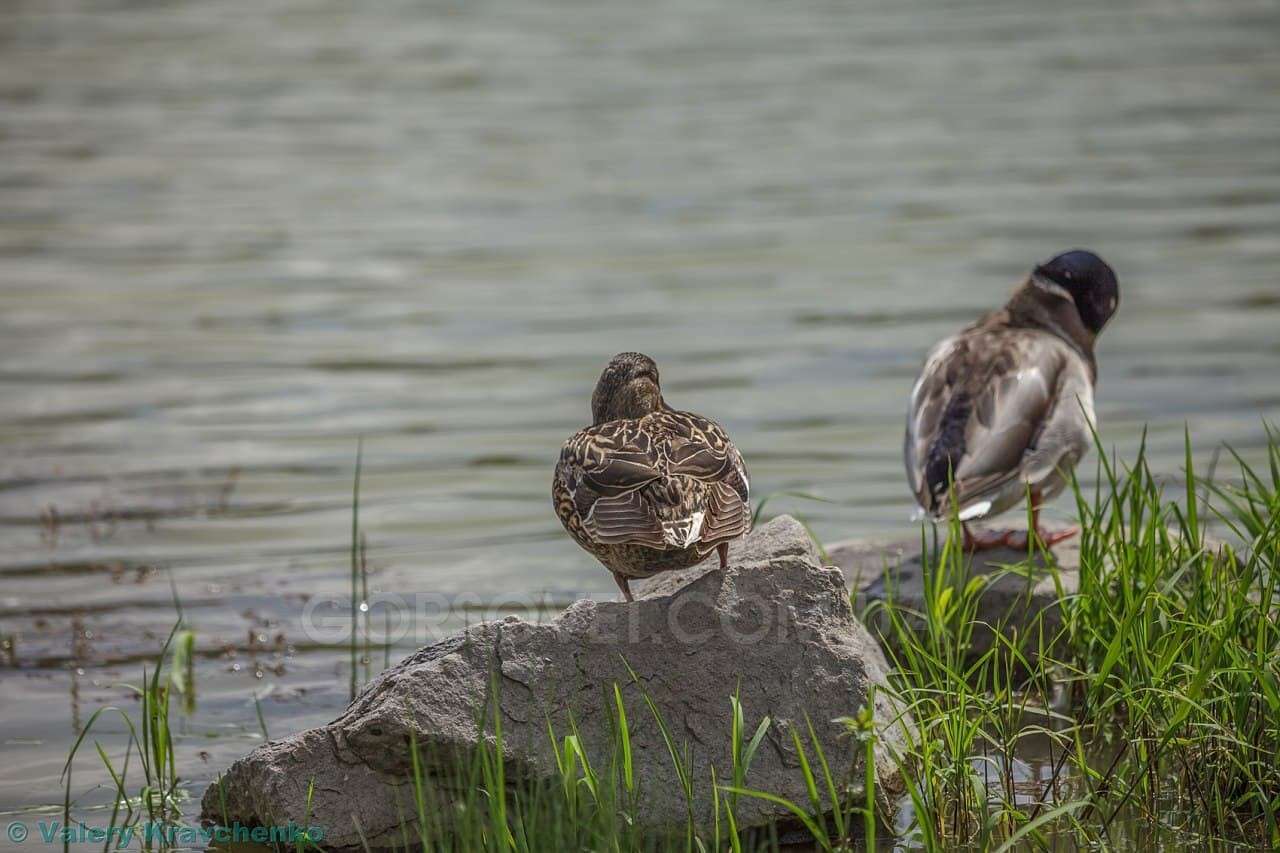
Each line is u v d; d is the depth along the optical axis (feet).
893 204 85.15
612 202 87.51
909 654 26.91
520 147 100.83
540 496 47.57
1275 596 28.99
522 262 76.69
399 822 24.72
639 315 67.92
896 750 25.58
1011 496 33.63
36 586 39.91
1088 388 34.96
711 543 23.29
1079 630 29.14
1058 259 37.42
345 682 33.17
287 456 51.49
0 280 74.54
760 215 83.92
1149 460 49.19
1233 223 79.30
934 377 34.88
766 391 57.72
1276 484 30.04
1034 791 26.07
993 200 85.15
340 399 57.72
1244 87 112.98
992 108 108.27
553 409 56.29
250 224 84.89
